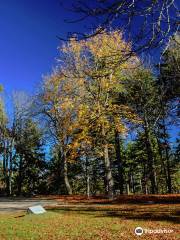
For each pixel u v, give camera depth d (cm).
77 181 5853
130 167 5919
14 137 5097
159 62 484
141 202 2323
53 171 5172
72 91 2605
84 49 2434
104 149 2878
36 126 5072
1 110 4997
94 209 1975
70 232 1200
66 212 1852
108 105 2445
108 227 1273
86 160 4581
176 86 651
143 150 4725
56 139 3850
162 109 695
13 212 1969
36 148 5322
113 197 2780
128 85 1311
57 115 3519
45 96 3500
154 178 3412
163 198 2505
